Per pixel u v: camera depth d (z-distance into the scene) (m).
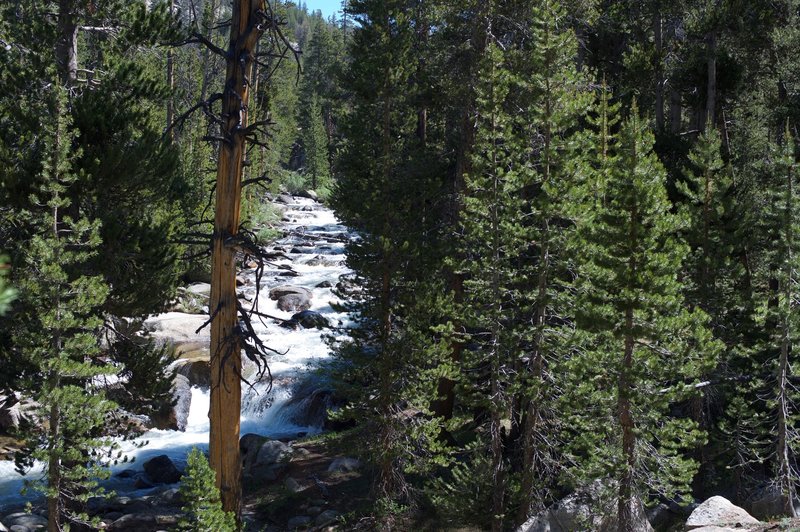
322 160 103.50
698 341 16.92
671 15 34.34
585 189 17.97
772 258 20.89
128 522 20.06
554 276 18.56
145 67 23.44
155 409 22.23
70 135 17.89
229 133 17.41
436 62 24.17
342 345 20.95
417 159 21.98
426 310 20.20
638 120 16.47
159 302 22.22
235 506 17.88
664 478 16.80
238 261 18.20
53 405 16.64
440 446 19.73
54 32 21.08
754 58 35.19
